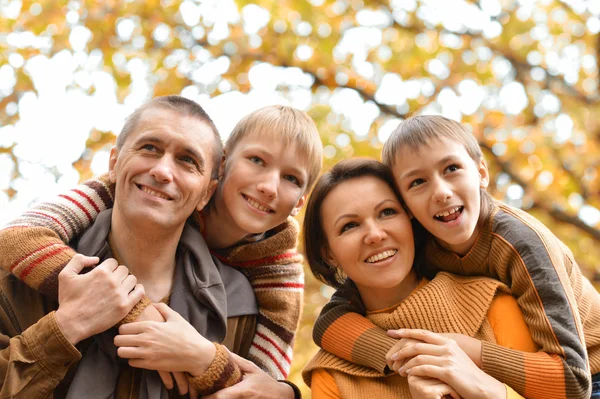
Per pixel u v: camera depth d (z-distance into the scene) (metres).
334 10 6.43
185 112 2.42
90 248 2.40
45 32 6.05
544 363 2.16
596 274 5.98
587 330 2.50
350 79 6.51
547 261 2.31
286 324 2.66
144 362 2.21
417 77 6.34
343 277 2.75
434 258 2.58
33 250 2.29
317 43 6.32
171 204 2.33
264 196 2.54
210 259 2.54
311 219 2.61
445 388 2.11
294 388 2.45
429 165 2.43
